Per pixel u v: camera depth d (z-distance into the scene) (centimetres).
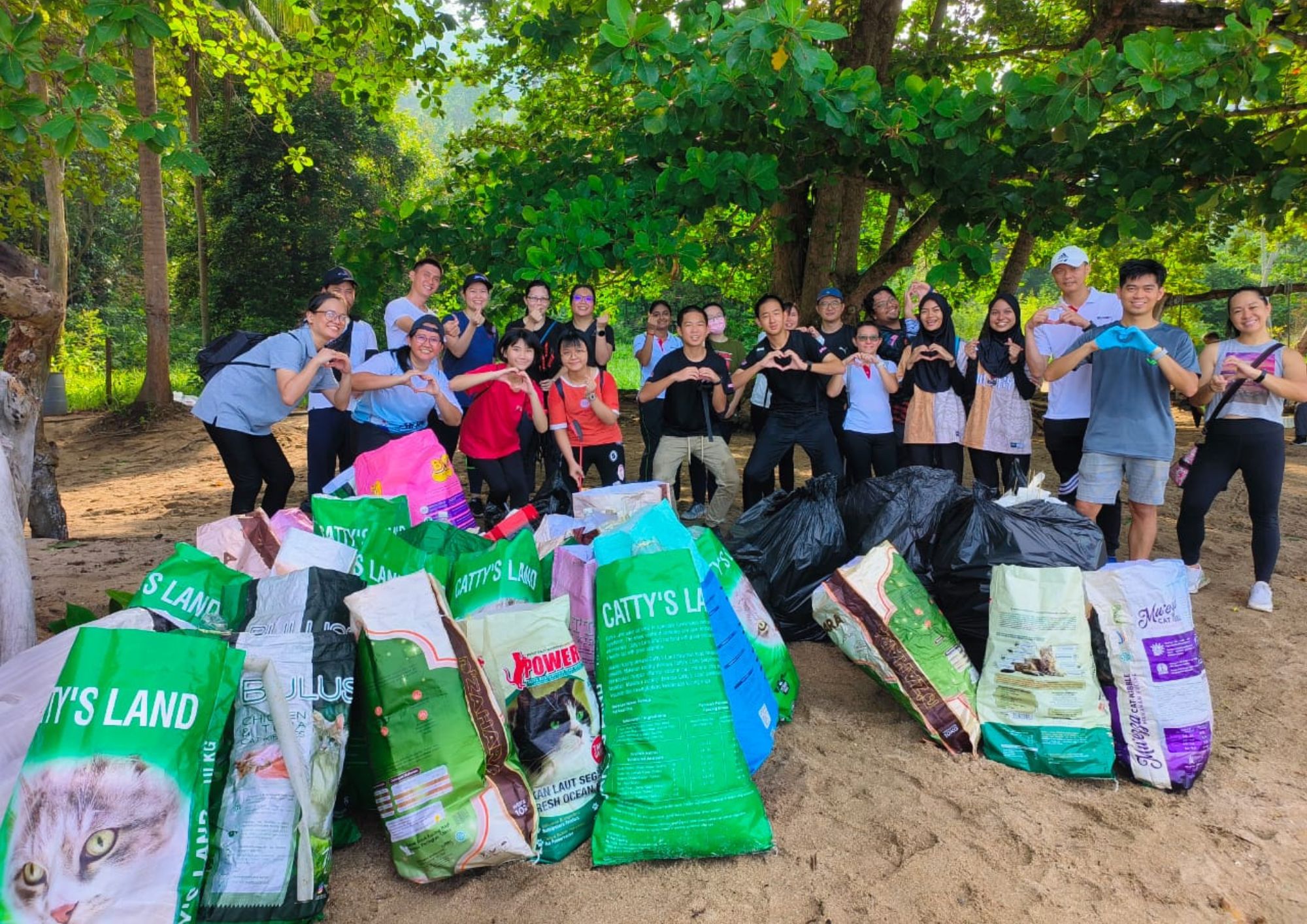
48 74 365
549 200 584
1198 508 473
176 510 830
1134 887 234
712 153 567
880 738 323
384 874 241
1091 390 484
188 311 2659
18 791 187
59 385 1675
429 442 387
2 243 494
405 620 240
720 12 478
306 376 438
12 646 290
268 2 1616
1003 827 262
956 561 360
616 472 562
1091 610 299
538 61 1050
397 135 2738
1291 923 219
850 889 233
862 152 633
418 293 582
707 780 247
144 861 188
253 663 216
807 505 433
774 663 332
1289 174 556
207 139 2409
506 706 252
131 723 194
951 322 548
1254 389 445
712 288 2173
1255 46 456
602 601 273
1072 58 479
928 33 1198
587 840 256
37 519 654
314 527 304
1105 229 616
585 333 587
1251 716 337
